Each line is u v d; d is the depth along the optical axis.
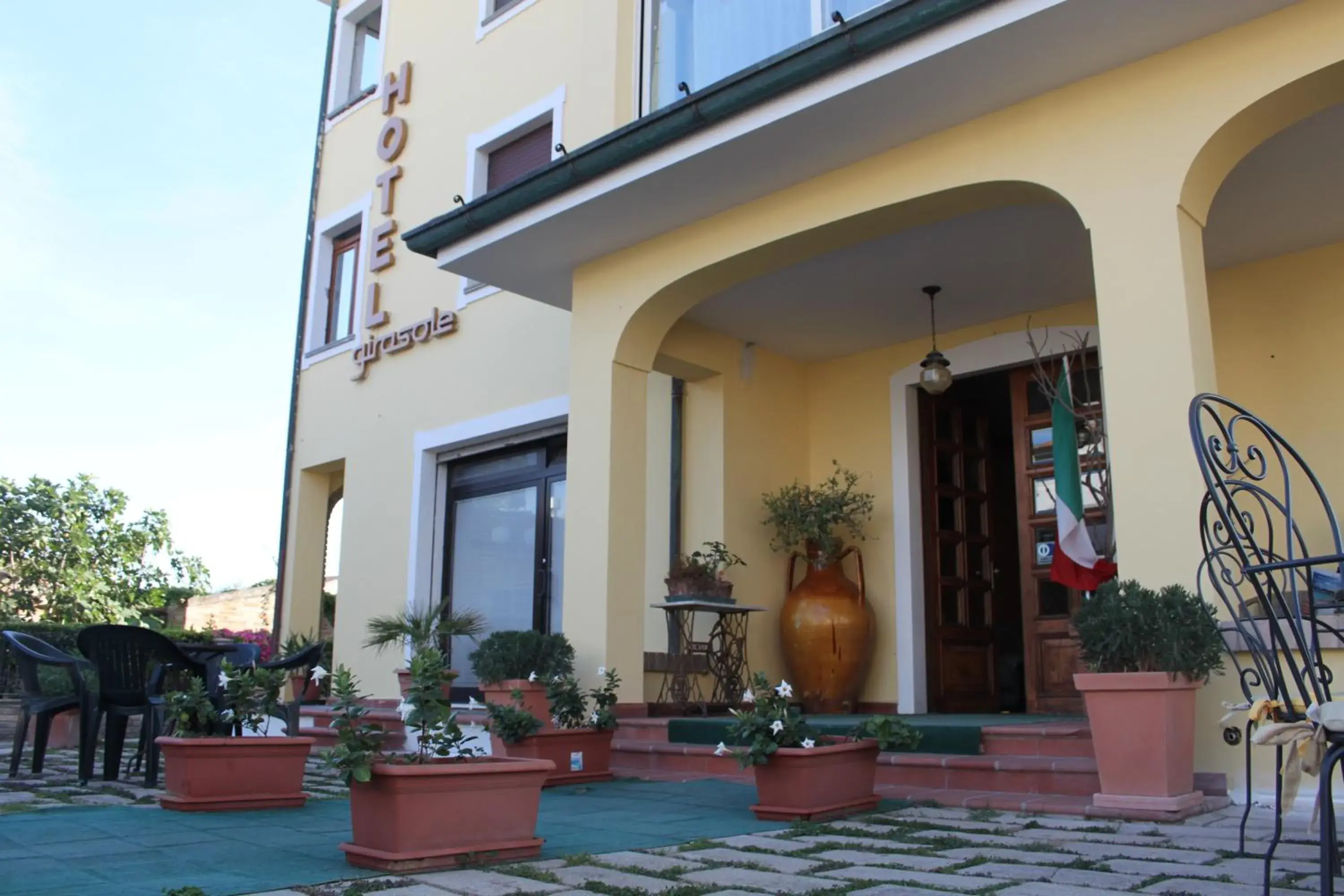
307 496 11.69
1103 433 7.14
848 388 8.89
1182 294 4.62
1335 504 6.13
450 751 3.68
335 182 12.00
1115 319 4.79
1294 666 2.33
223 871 3.21
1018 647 9.02
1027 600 7.83
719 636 7.97
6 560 15.46
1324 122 5.08
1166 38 4.74
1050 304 7.77
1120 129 4.93
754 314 8.00
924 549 8.31
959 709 8.23
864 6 6.41
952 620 8.43
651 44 8.05
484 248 7.14
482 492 10.12
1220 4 4.49
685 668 7.64
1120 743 4.18
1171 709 4.11
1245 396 6.58
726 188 6.23
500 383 9.71
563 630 7.28
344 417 11.27
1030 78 5.07
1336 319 6.33
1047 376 7.45
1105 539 7.13
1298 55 4.46
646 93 7.97
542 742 5.79
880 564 8.34
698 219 6.69
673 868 3.24
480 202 6.89
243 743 4.79
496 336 9.85
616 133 6.05
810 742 4.45
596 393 7.18
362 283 11.35
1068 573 6.97
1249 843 3.50
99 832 4.01
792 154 5.80
